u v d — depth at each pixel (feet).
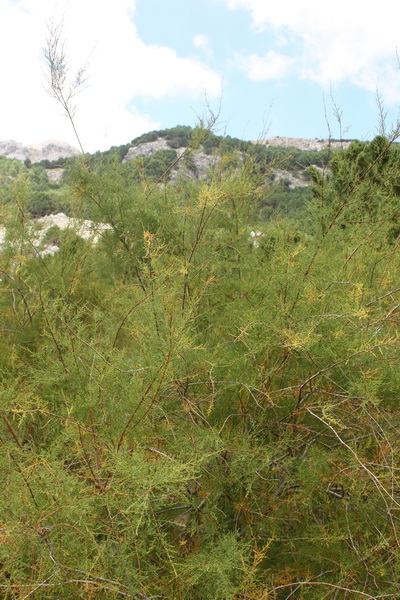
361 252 8.18
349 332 6.31
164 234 9.57
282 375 6.59
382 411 6.20
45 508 4.22
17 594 4.20
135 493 4.16
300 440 6.63
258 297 8.29
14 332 9.70
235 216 9.64
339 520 5.82
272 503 5.91
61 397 6.36
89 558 4.56
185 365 6.17
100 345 6.69
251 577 4.65
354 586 5.34
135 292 8.23
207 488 5.74
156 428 5.89
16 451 4.89
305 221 9.02
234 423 6.87
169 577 4.97
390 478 5.54
